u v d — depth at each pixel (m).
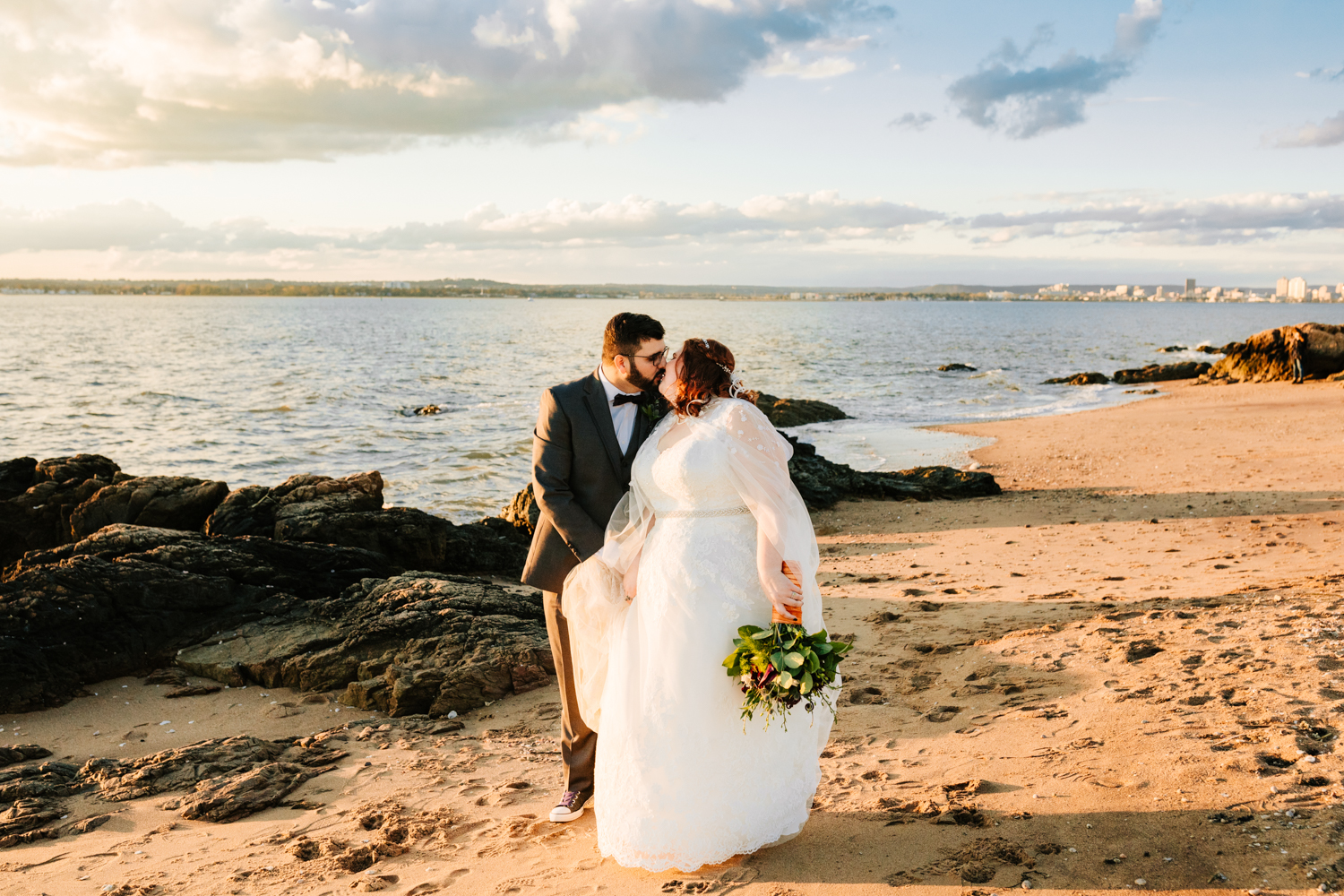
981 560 9.80
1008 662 5.37
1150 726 3.88
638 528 3.37
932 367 48.56
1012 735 4.17
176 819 4.21
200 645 6.69
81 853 3.86
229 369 44.28
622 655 3.28
